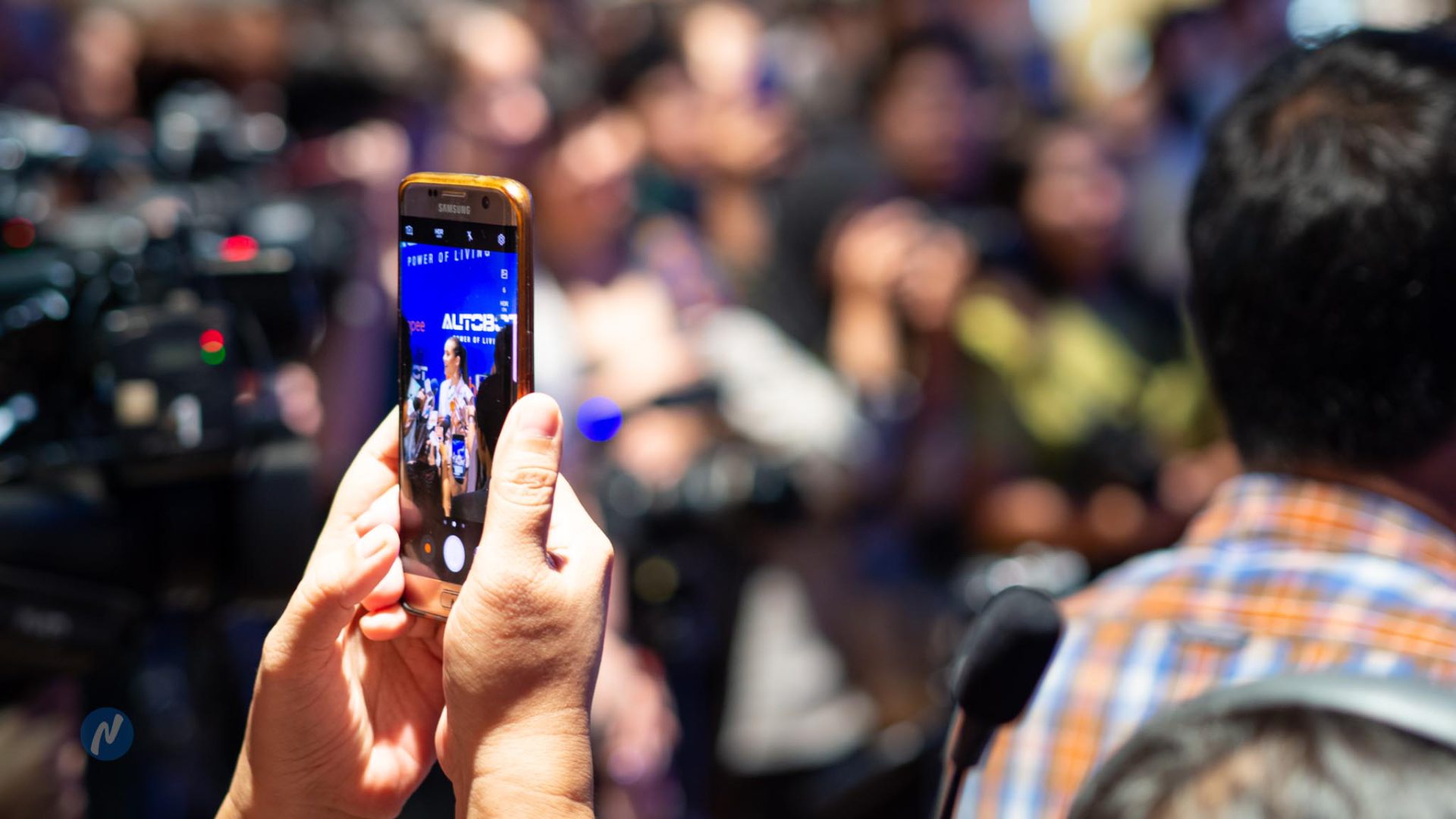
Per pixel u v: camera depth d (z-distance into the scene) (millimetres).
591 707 893
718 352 2943
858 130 3781
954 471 3301
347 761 980
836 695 2980
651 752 2713
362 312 2457
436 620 1021
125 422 1619
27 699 1652
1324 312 1175
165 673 2045
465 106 2795
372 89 2611
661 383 2832
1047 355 3426
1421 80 1188
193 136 2148
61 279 1667
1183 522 3445
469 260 1003
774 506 2789
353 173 2502
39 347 1640
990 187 3717
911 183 3670
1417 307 1152
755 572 2896
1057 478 3395
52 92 3721
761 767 2914
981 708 1031
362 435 2457
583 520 938
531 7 4180
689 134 3795
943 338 3287
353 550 945
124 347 1623
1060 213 3566
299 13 3301
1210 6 4484
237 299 1795
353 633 1012
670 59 3848
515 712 868
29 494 1602
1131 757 536
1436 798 476
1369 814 475
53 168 1982
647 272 3020
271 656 952
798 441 2881
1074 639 1272
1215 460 3490
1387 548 1187
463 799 899
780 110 3980
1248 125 1247
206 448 1640
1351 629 1156
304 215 1991
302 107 2570
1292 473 1239
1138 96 4473
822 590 2969
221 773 2045
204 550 1691
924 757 2857
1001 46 4992
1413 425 1174
